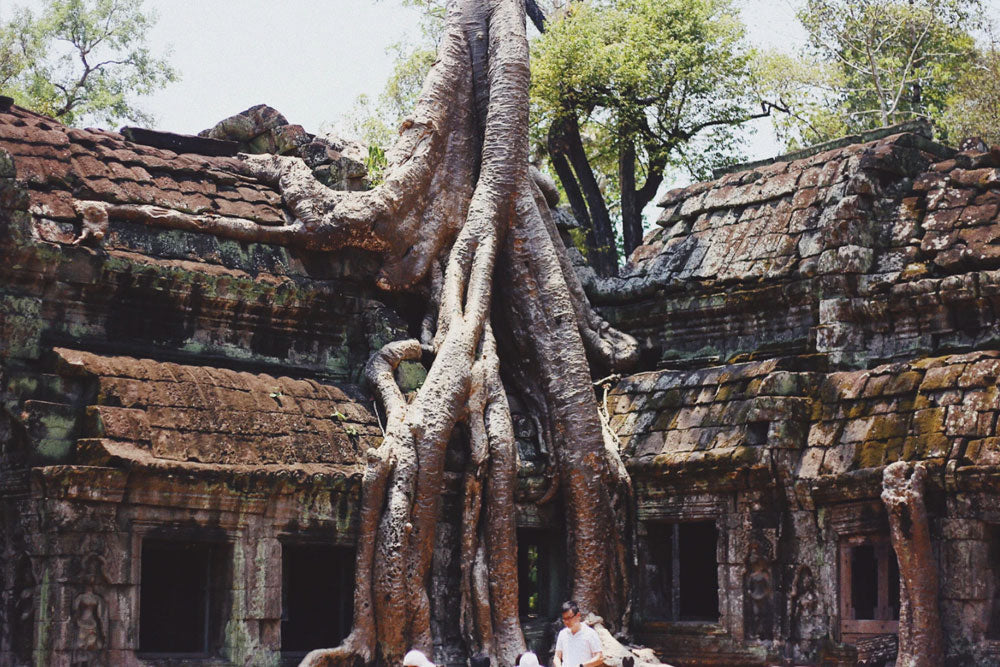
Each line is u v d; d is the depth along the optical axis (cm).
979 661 1359
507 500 1520
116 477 1237
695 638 1591
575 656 1173
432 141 1669
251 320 1498
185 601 1387
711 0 2542
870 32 2839
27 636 1240
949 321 1534
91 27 2867
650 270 1817
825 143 1839
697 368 1748
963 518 1388
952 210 1598
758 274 1694
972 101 2731
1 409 1283
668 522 1650
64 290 1344
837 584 1496
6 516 1274
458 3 1775
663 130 2514
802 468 1533
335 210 1560
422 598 1434
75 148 1444
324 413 1464
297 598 1509
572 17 2462
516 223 1689
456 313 1580
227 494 1317
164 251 1441
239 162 1631
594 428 1617
